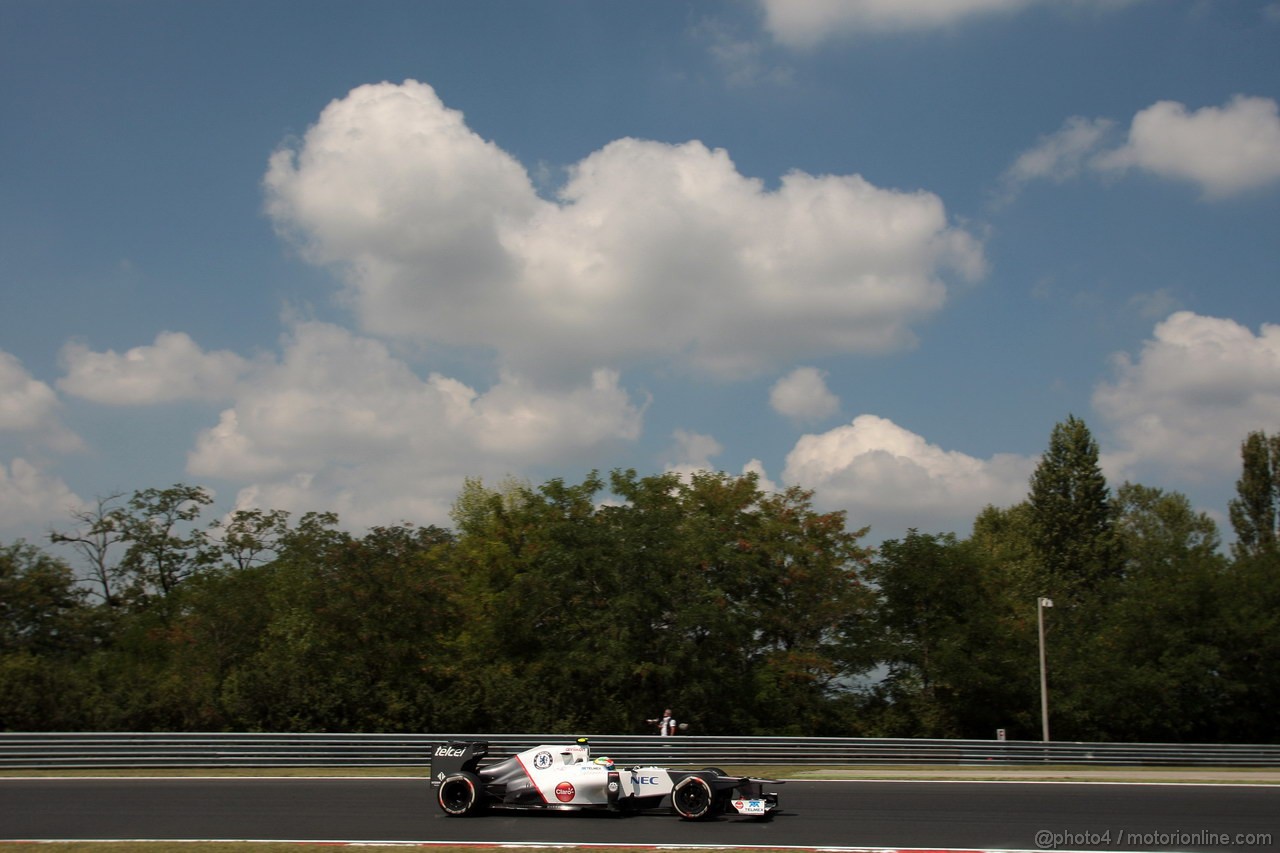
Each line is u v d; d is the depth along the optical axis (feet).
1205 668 134.92
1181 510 236.22
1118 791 65.46
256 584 136.77
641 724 119.34
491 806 53.42
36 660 91.50
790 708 129.90
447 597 126.21
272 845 41.09
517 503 191.72
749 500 155.94
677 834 45.37
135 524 169.27
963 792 64.28
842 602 139.85
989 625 140.46
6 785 64.03
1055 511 224.33
